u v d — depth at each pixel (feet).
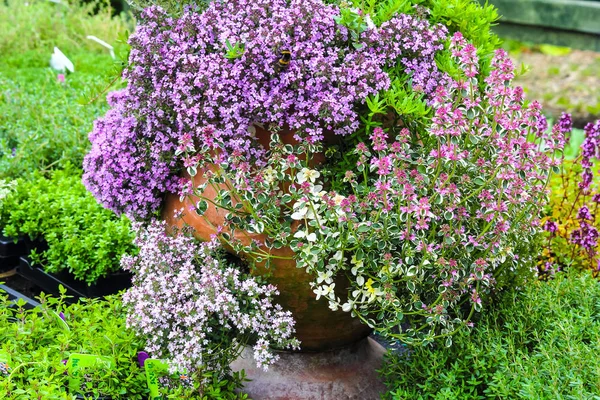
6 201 13.05
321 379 9.67
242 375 8.95
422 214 7.77
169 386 8.66
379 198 8.00
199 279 8.48
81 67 20.48
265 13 8.20
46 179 14.69
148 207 9.39
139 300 8.30
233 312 8.04
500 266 9.37
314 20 8.04
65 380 8.56
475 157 8.73
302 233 8.00
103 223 12.39
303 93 8.09
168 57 8.45
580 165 12.92
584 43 24.63
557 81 30.09
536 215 9.73
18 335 8.78
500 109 8.46
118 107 9.31
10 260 13.33
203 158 8.57
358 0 9.05
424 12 9.14
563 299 9.75
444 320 8.29
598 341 8.19
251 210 8.07
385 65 8.68
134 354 8.81
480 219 8.87
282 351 9.79
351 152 8.42
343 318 9.09
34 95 17.43
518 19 25.16
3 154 15.19
